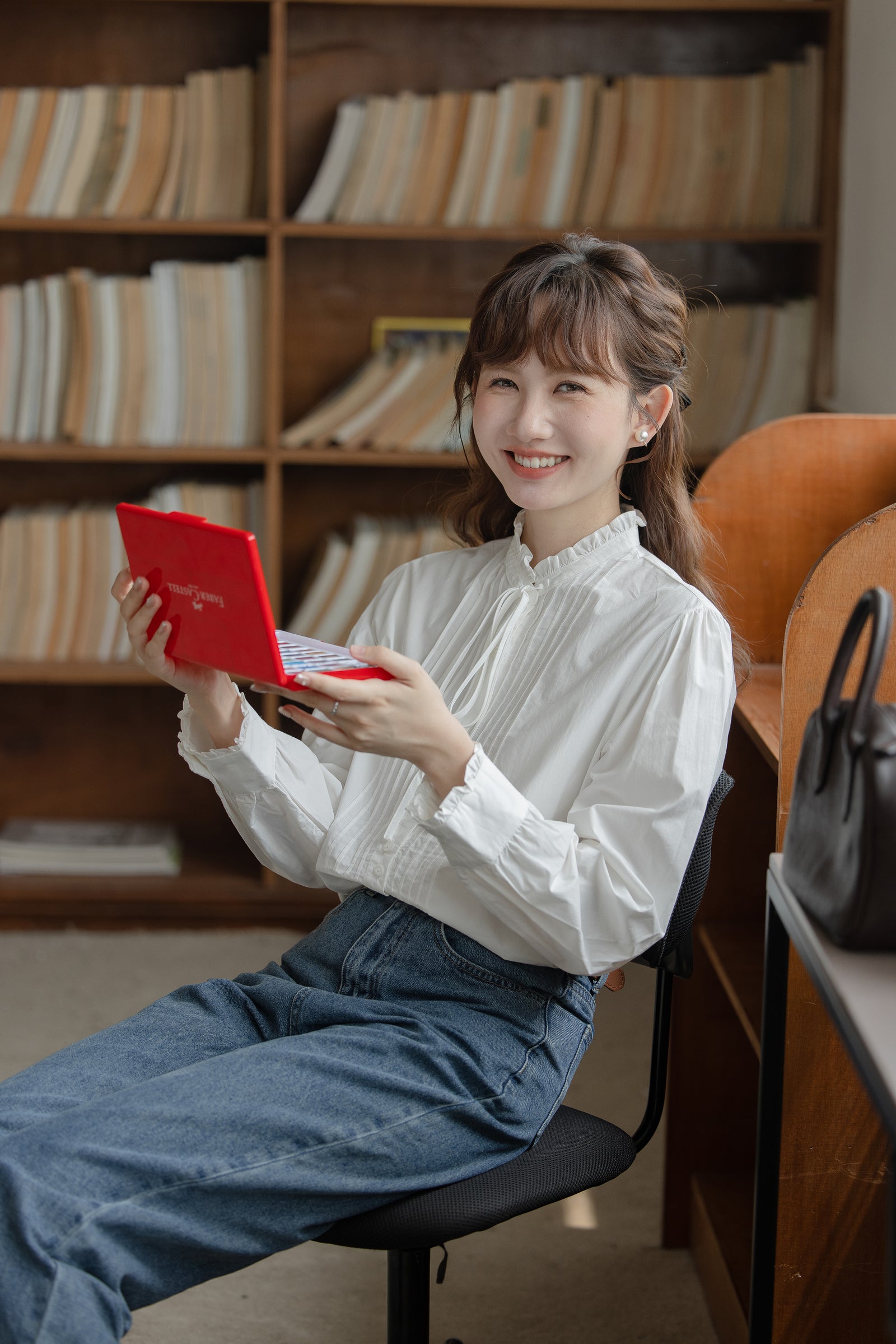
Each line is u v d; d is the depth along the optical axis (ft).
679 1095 6.34
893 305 7.93
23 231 9.66
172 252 9.71
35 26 9.44
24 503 10.10
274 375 9.20
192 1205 3.45
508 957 4.09
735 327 9.21
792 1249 4.65
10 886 9.67
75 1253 3.27
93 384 9.34
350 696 3.61
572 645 4.36
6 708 10.43
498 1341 5.70
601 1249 6.43
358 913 4.32
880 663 3.00
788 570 6.18
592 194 9.16
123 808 10.55
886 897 2.95
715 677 4.11
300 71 9.45
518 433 4.32
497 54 9.42
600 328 4.23
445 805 3.76
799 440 6.10
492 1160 3.90
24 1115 3.65
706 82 9.02
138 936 9.71
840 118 8.89
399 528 9.59
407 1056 3.85
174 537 3.73
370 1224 3.69
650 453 4.76
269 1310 5.95
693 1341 5.72
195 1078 3.67
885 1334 4.68
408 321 9.65
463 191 9.16
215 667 3.91
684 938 4.45
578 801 4.12
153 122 9.21
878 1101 2.47
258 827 4.68
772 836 6.21
